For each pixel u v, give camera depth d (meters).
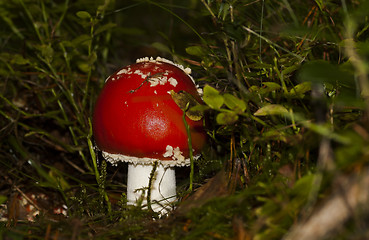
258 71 0.45
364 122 0.35
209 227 0.36
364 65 0.34
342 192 0.32
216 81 0.47
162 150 0.41
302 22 0.48
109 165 0.49
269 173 0.38
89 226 0.40
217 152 0.47
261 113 0.38
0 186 0.48
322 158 0.32
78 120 0.50
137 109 0.41
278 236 0.34
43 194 0.48
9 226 0.42
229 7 0.44
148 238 0.38
